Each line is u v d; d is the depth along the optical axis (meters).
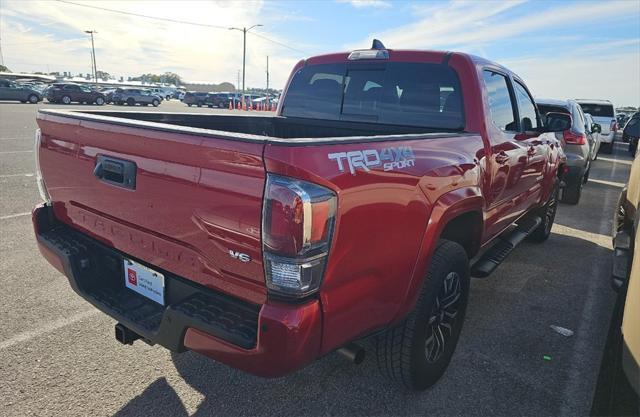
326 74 4.12
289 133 4.34
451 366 3.23
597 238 6.73
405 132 3.70
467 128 3.40
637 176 4.16
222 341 1.94
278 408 2.72
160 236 2.26
